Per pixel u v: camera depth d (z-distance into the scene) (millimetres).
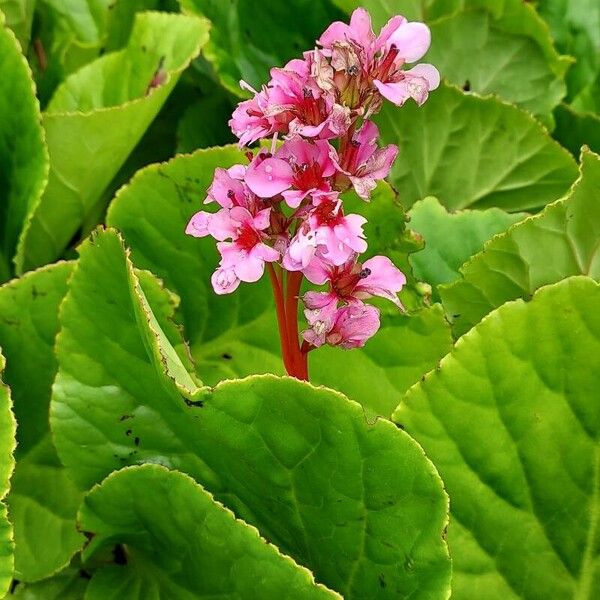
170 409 385
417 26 328
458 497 372
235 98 560
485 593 376
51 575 429
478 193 526
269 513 378
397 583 355
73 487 450
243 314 460
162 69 522
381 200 418
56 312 445
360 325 341
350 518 355
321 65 323
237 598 366
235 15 555
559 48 629
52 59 575
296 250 318
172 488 367
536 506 372
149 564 412
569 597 376
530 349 363
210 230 332
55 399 409
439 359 423
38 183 465
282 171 327
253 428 354
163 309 413
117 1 571
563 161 511
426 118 513
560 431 367
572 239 420
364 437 342
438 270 462
